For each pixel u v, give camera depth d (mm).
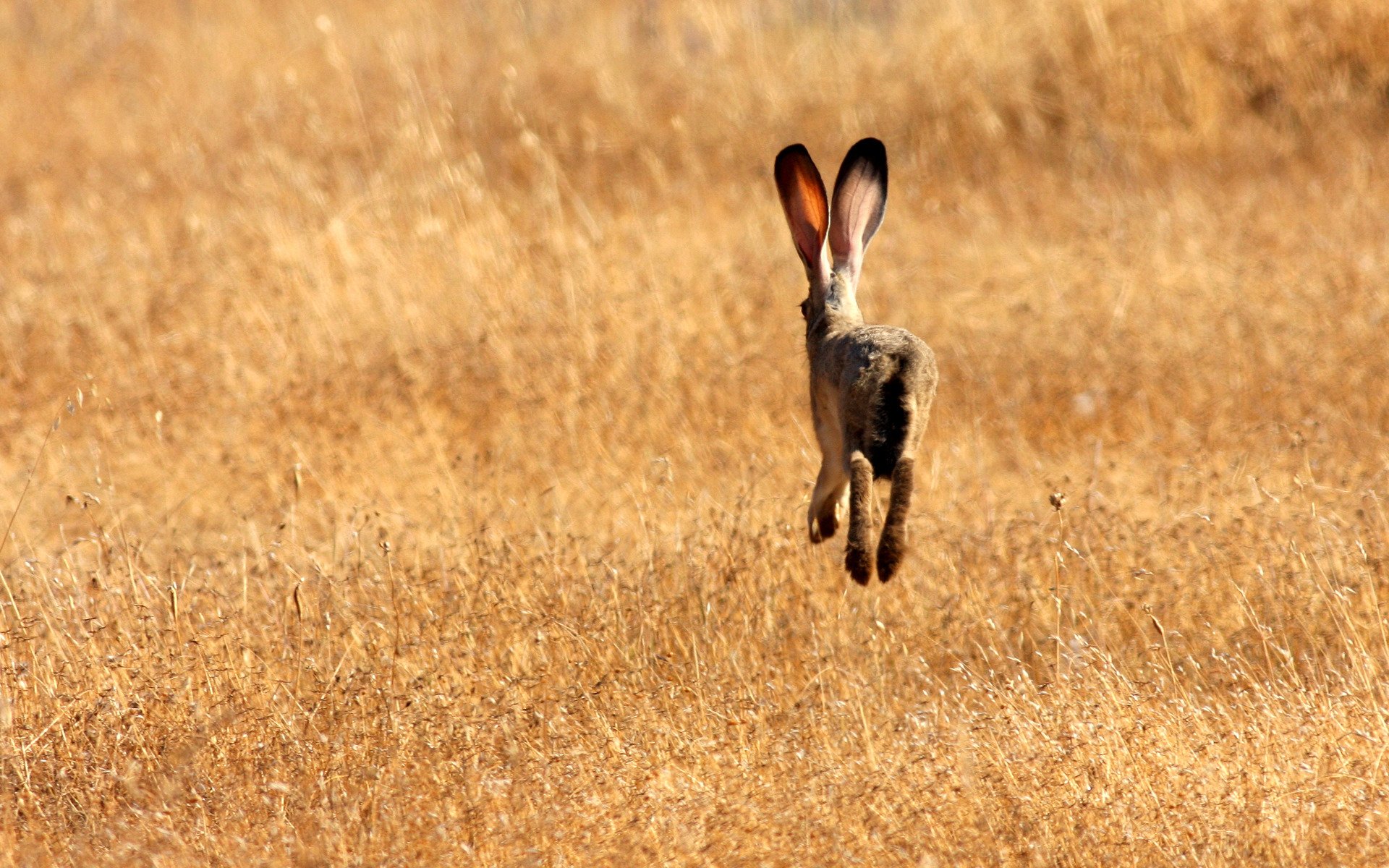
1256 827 18672
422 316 41625
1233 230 44781
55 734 22219
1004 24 59938
